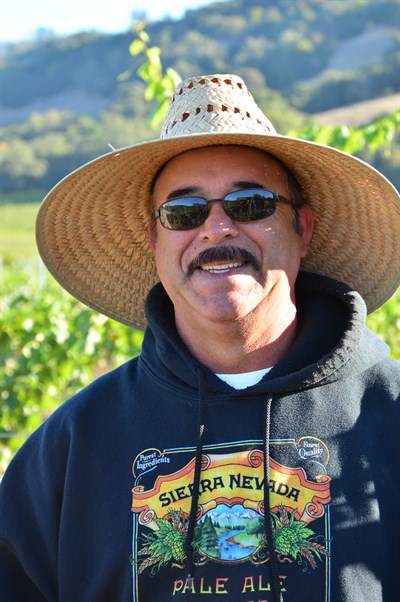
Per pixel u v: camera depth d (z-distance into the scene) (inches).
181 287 96.7
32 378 291.4
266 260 95.3
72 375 305.6
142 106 4318.4
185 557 89.0
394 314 343.9
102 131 4042.8
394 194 97.6
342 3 4901.6
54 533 97.9
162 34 4904.0
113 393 101.3
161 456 93.7
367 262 110.3
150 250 114.3
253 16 4990.2
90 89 5423.2
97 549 93.7
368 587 86.7
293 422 92.4
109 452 96.3
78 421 99.1
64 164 3846.0
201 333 96.9
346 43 4601.4
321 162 100.2
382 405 94.7
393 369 97.3
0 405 290.8
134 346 299.6
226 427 92.7
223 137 92.4
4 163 3823.8
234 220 94.9
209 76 98.7
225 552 88.2
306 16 4894.2
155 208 103.5
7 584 99.0
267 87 4131.4
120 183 105.3
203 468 91.4
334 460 90.7
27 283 752.3
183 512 90.5
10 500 100.8
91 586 93.7
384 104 3378.4
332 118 3346.5
